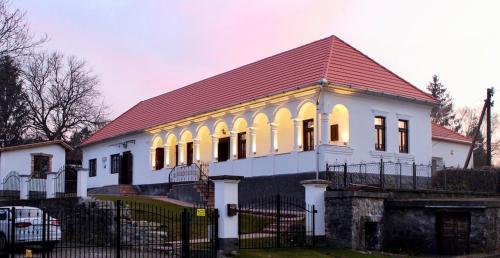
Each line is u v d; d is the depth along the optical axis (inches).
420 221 892.0
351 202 862.5
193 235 883.4
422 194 1007.0
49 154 1547.7
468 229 840.3
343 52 1322.6
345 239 861.8
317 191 882.8
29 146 1505.9
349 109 1197.7
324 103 1159.0
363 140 1212.5
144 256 767.1
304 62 1336.1
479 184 1369.3
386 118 1267.2
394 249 908.0
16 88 2156.7
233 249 756.0
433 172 1374.3
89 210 919.7
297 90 1181.7
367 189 940.6
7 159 1465.3
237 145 1406.3
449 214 865.5
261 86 1368.1
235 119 1381.6
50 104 2655.0
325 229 884.0
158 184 1670.8
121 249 856.3
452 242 856.9
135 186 1791.3
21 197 1275.8
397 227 915.4
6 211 821.9
